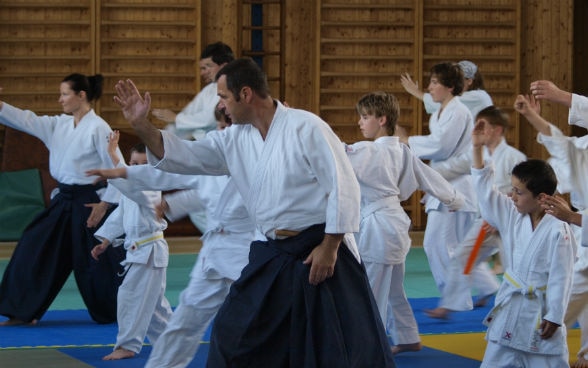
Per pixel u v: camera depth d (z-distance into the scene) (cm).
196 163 418
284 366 396
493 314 486
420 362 585
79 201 726
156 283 596
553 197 454
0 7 1395
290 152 395
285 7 1488
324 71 1479
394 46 1495
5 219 1278
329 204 388
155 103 1438
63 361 580
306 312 391
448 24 1502
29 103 1408
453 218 774
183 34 1445
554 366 466
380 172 584
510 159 789
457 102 795
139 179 470
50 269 729
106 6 1415
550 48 1552
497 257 1028
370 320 398
